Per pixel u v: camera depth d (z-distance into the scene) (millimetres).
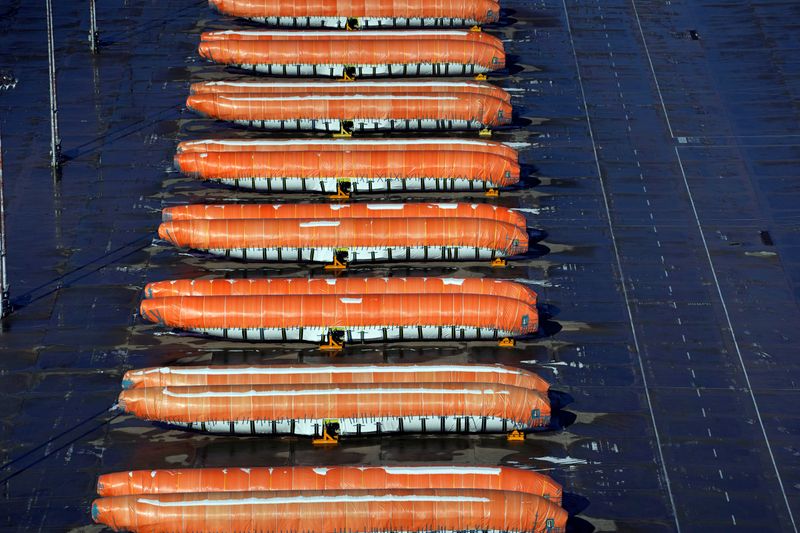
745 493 140125
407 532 130750
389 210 173000
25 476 139875
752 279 172000
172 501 129875
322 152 183250
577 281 170375
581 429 147500
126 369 154750
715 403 151875
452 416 143500
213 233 169625
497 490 132375
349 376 146750
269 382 146375
